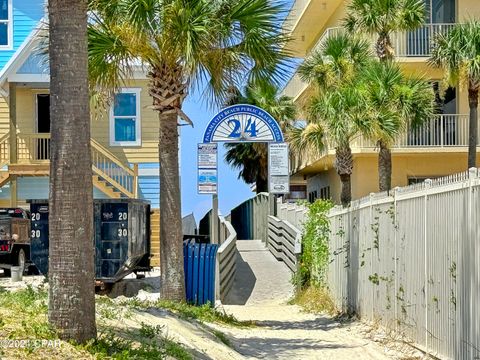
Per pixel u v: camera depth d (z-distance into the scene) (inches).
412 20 1020.5
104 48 566.9
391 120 971.3
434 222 422.0
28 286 506.3
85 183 319.3
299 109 1493.6
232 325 586.9
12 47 1160.8
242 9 560.1
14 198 1046.4
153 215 1017.5
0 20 1159.6
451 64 1015.0
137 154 1128.8
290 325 613.9
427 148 1159.6
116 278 696.4
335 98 982.4
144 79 1122.7
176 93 596.1
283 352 474.3
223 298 765.3
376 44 1082.7
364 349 482.0
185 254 661.9
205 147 767.1
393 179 1203.2
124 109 1127.6
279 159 894.4
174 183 600.7
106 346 321.4
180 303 583.2
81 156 318.3
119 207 698.8
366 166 1212.5
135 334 376.2
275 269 987.9
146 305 517.7
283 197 1318.9
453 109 1184.2
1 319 327.9
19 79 1053.8
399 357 450.0
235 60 593.0
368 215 581.6
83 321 316.8
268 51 589.3
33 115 1128.2
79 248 316.8
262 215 1333.7
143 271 826.2
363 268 597.3
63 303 314.8
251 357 454.3
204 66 591.5
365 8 1024.2
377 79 975.0
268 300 805.9
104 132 1127.0
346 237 661.3
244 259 1090.7
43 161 1072.2
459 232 381.4
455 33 1016.2
